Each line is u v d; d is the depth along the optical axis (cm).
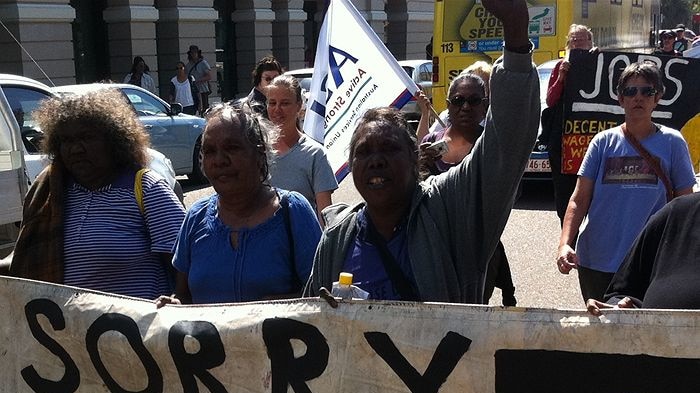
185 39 2330
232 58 2656
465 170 258
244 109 311
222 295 300
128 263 333
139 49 2197
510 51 243
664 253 257
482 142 253
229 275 299
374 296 261
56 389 301
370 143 258
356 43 509
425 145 417
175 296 320
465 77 433
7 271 361
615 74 530
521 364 234
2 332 305
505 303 446
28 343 302
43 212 341
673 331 221
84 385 297
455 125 435
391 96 502
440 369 242
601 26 1525
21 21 1873
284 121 427
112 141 338
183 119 1199
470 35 1353
